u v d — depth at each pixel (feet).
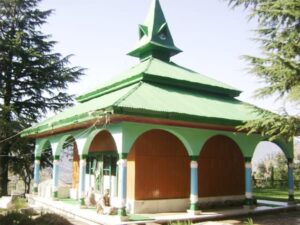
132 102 40.04
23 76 84.58
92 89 62.59
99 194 54.49
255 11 38.24
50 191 60.75
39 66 85.05
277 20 38.37
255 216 48.55
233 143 57.57
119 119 41.01
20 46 81.87
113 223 38.45
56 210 51.52
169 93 49.21
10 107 76.79
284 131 36.86
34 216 46.16
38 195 64.80
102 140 55.47
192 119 42.75
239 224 42.29
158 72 52.90
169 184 49.16
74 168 63.93
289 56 36.91
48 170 94.58
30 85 84.69
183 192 50.21
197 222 43.32
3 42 79.71
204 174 53.01
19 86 84.64
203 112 45.01
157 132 49.26
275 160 129.39
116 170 50.83
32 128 61.93
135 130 41.60
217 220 45.06
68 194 62.34
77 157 63.36
